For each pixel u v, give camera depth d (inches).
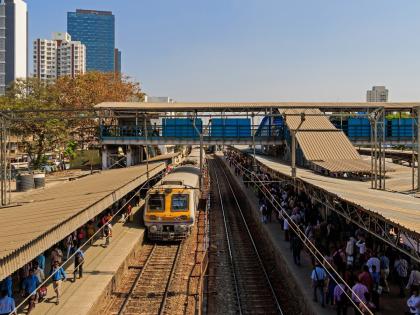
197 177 1198.9
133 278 699.4
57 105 1884.8
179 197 917.2
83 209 561.9
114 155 1571.1
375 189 775.7
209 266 748.0
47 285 598.2
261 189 1159.0
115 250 766.5
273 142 1510.8
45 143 1803.6
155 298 605.3
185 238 938.1
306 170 1111.6
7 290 483.8
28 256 403.5
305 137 1222.9
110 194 700.0
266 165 1189.7
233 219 1172.5
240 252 850.1
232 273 718.5
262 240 946.7
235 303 591.8
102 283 598.5
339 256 577.0
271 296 621.0
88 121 2130.9
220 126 1513.3
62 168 2048.5
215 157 3969.0
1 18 6658.5
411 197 642.8
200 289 618.5
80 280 611.8
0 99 1914.4
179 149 3034.0
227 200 1502.2
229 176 2233.0
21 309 515.5
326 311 499.5
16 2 6663.4
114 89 2372.0
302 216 828.0
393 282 592.1
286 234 811.4
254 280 687.1
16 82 1950.1
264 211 976.3
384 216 425.1
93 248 781.9
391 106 1455.5
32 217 546.9
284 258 695.1
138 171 1119.6
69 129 2140.7
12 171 1739.7
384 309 498.9
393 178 1039.6
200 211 1286.9
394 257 596.1
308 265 663.1
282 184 1216.8
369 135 1523.1
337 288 477.1
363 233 674.2
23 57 6879.9
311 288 567.5
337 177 993.5
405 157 1363.2
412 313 419.5
